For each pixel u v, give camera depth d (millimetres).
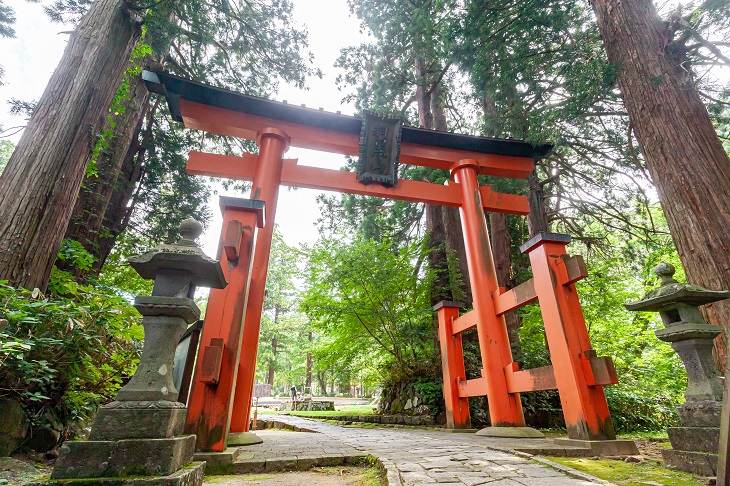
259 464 3184
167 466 1958
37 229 4047
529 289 4801
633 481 2502
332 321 8852
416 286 8719
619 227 11062
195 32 9352
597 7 6258
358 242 9828
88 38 4996
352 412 11961
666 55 5398
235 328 3699
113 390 4297
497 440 4520
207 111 6066
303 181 6191
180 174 10266
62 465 1880
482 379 5680
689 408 2850
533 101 8875
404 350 9000
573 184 10875
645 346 9719
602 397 3889
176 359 3857
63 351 3486
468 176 6695
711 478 2408
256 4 10438
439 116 12336
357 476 3008
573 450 3543
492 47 7590
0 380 3180
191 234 2635
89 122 4738
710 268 4332
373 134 6531
